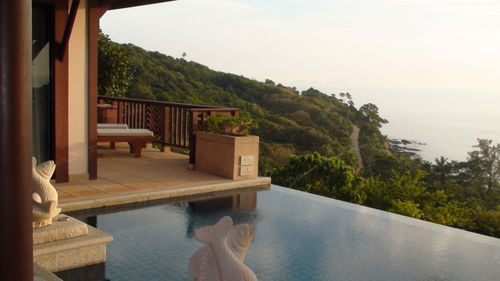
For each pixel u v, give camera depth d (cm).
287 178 930
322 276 374
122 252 403
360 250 441
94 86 642
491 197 1019
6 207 162
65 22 606
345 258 417
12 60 160
